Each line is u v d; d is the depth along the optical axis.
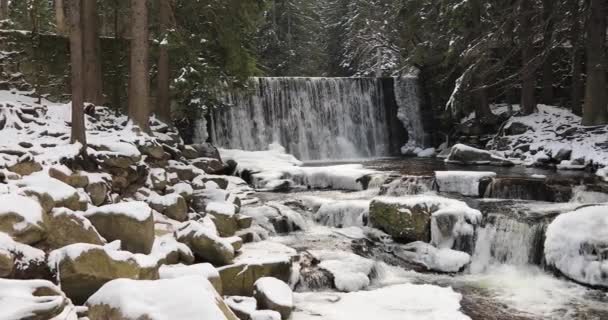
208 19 17.14
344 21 40.78
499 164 18.12
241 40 17.94
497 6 19.66
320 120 24.59
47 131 10.60
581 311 7.97
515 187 12.88
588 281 8.91
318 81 24.66
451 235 10.69
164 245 7.82
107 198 9.34
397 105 26.50
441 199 11.34
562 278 9.40
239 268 7.89
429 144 26.14
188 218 10.31
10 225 5.83
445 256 10.19
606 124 18.09
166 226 9.34
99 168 9.96
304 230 11.93
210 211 10.12
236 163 17.14
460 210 10.80
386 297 8.34
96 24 14.99
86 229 6.69
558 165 16.70
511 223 10.55
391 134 26.36
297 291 8.59
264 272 8.06
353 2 38.62
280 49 34.94
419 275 9.95
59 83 15.47
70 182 8.75
